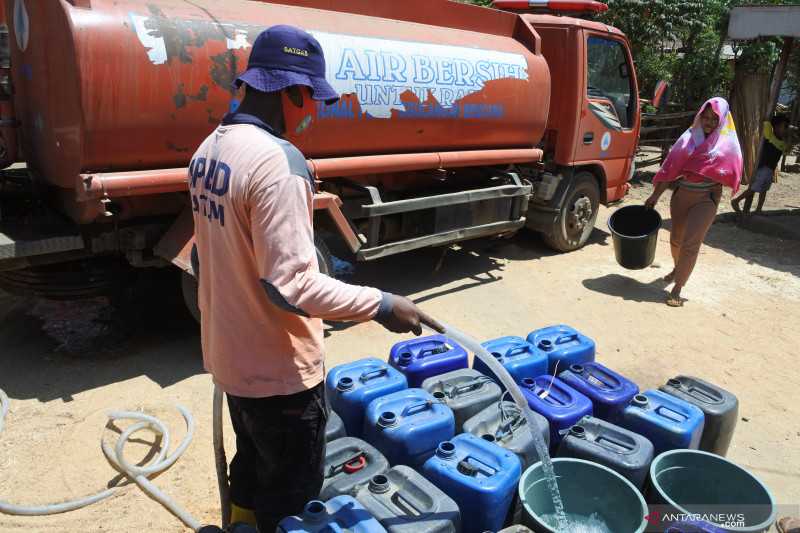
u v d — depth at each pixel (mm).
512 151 6027
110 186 3541
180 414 3711
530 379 3098
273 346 1981
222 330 1989
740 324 5668
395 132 4895
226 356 2006
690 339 5285
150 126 3623
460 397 2961
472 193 5629
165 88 3609
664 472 2576
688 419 2834
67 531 2807
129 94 3494
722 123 5574
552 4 7125
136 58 3482
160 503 2977
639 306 5945
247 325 1957
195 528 2775
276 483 2178
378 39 4688
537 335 3627
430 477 2445
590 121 6957
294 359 2018
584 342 3592
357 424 2889
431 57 5004
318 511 2029
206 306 2088
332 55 4332
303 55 1890
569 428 2773
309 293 1731
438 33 5312
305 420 2094
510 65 5707
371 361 3154
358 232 4973
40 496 3021
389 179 5555
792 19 8383
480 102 5457
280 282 1709
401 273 6383
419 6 5293
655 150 14023
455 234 5680
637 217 6258
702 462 2557
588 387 3062
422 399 2812
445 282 6227
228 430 3609
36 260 3898
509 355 3338
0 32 3986
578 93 6691
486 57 5500
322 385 2154
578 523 2430
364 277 6195
